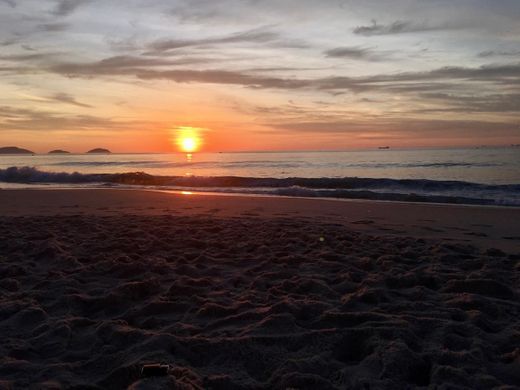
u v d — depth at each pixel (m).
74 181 22.81
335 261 5.48
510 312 3.74
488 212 10.16
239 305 3.82
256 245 6.37
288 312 3.62
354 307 3.81
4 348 3.05
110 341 3.20
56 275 4.80
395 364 2.71
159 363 2.77
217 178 20.14
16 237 7.00
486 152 52.56
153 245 6.33
